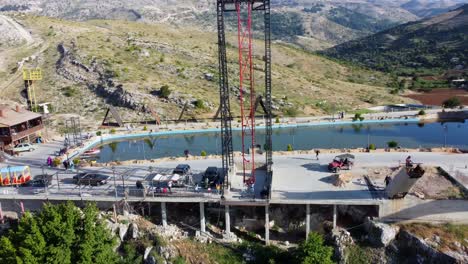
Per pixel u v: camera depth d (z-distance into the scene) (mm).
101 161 65875
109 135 81312
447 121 94750
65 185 49062
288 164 53875
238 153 60250
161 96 101250
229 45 176375
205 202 42969
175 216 46188
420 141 77000
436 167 47562
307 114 99500
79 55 121562
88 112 96688
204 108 98375
